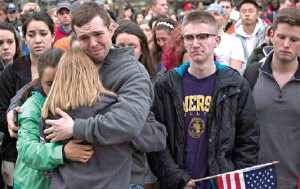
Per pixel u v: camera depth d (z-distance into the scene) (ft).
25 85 14.26
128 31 16.46
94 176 10.82
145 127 11.79
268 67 13.66
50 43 16.03
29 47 15.66
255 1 24.82
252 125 12.80
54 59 11.96
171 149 13.05
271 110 13.43
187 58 16.57
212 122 12.69
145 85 11.23
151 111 13.03
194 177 12.81
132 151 11.54
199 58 12.75
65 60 11.19
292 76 13.41
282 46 13.06
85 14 11.20
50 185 11.13
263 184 12.51
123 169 11.21
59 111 10.81
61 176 10.98
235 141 12.94
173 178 12.68
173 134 13.03
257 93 13.61
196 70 13.03
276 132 13.39
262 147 13.53
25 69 15.43
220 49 22.93
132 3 68.80
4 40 19.15
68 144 10.85
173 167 12.76
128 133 10.64
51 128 10.75
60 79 11.06
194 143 12.87
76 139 10.71
